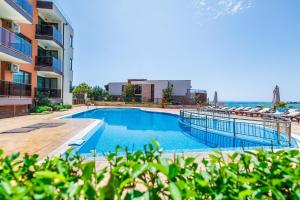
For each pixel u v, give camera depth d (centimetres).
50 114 1519
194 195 107
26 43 1444
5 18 1392
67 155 171
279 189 132
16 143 618
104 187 97
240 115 1869
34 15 1791
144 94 3981
